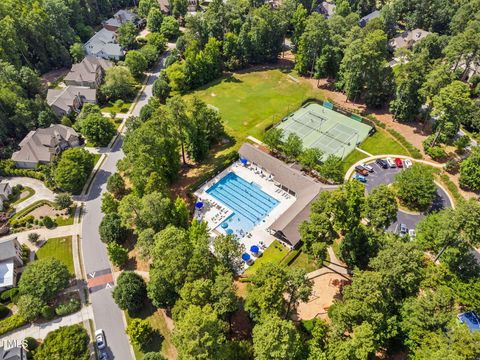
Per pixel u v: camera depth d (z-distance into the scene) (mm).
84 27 162000
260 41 140875
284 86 132250
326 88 129750
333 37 128500
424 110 113188
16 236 80812
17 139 108000
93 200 90188
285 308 58719
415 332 52000
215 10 146875
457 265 63781
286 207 87312
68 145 105375
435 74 99562
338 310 53938
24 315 63406
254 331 53688
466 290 59656
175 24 164875
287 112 118188
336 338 51781
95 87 130250
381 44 110312
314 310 64000
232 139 107688
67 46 148750
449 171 92875
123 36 153250
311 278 69938
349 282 68938
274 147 100188
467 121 106500
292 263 73125
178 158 91000
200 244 63906
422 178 82125
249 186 93312
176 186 93250
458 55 119250
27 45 133375
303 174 93125
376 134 107875
